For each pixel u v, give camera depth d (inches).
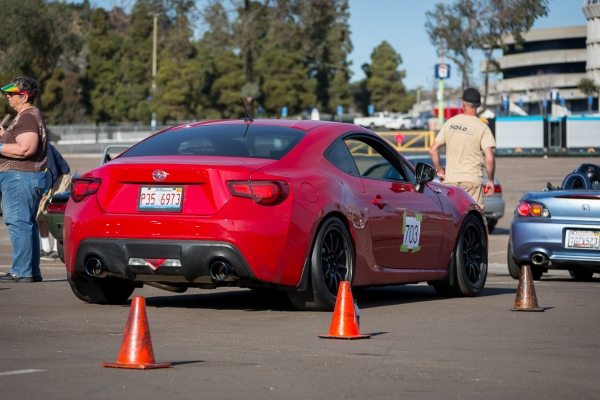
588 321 407.2
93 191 407.5
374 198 438.9
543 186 1839.3
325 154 426.6
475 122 613.3
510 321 403.9
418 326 384.2
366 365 294.7
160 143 427.8
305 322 384.8
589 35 5674.2
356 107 6550.2
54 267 668.1
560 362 308.5
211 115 4672.7
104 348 317.7
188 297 473.4
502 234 1067.9
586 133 3088.1
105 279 419.8
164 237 390.0
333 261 416.5
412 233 462.6
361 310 436.5
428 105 7573.8
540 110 6082.7
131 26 5128.0
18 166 524.1
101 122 4776.1
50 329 361.7
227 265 385.7
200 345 327.6
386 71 6417.3
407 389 260.5
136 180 398.9
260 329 365.4
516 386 268.4
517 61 7086.6
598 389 267.3
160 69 4571.9
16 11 2765.7
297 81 5012.3
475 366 297.7
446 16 3469.5
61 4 2886.3
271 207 389.7
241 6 4234.7
